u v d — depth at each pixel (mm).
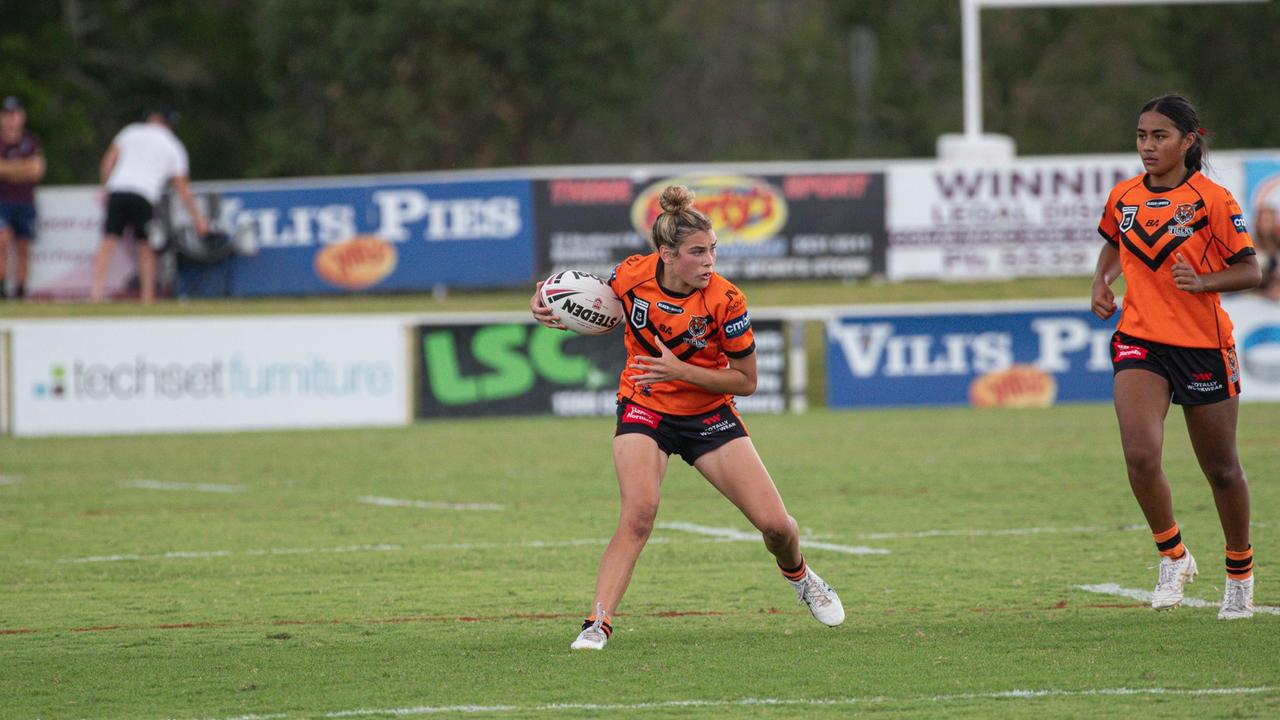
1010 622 26812
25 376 68812
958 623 26859
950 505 43062
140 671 24078
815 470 51500
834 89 167625
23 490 49812
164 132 84938
